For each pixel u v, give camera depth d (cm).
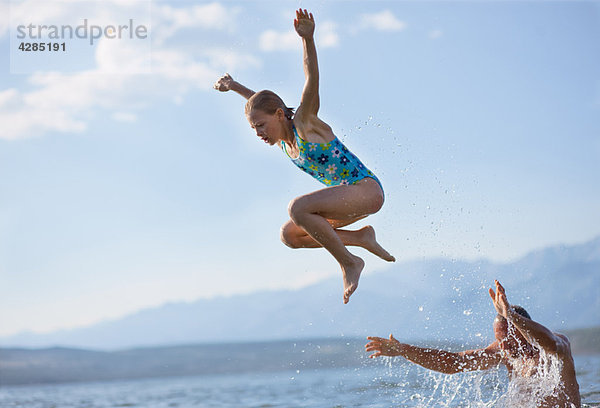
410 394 616
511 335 441
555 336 415
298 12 395
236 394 894
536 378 433
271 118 417
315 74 402
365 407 566
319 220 398
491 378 496
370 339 468
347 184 414
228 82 488
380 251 460
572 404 421
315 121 412
